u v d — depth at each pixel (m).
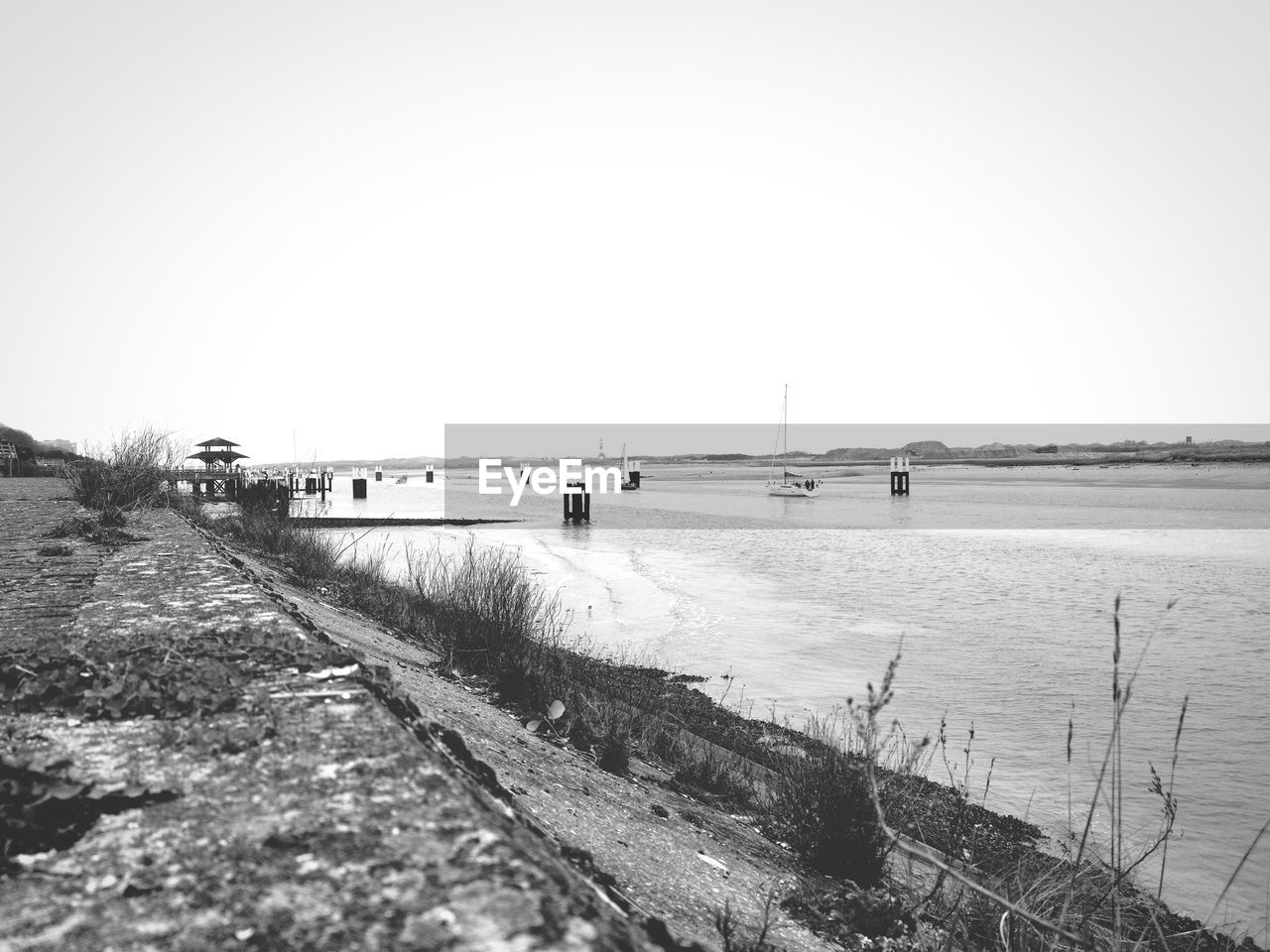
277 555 14.58
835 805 5.28
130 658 3.39
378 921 1.57
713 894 4.09
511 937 1.52
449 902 1.64
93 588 5.62
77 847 1.88
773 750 8.32
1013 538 35.88
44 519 11.90
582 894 1.79
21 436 60.84
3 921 1.59
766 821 6.10
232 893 1.67
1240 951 5.19
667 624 16.62
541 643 10.58
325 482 90.31
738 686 11.66
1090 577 23.47
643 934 1.85
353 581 13.27
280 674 3.29
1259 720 10.31
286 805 2.08
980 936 4.61
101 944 1.51
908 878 5.45
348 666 3.40
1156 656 13.72
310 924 1.56
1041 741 9.51
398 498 84.31
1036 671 12.72
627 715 8.03
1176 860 6.72
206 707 2.82
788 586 22.05
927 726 10.05
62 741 2.55
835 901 4.55
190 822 1.99
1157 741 9.60
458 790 2.20
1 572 6.43
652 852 4.40
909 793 6.29
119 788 2.16
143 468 15.66
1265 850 6.86
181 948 1.49
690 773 7.03
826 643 14.84
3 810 1.98
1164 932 5.35
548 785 4.81
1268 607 18.34
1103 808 7.70
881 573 24.73
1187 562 26.66
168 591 5.46
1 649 3.61
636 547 33.31
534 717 7.02
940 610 18.33
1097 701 11.15
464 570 12.25
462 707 6.21
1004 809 7.56
